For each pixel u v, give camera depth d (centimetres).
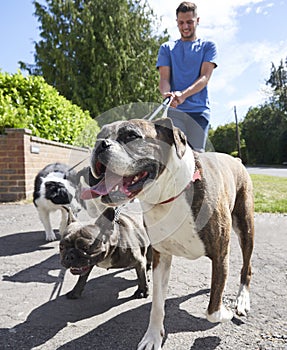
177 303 256
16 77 788
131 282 303
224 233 204
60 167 471
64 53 2153
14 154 679
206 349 196
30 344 203
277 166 3388
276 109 4203
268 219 573
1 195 684
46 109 834
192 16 304
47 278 309
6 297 269
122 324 227
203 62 304
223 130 4347
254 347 197
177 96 270
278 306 249
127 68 2159
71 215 273
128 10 2209
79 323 229
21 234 465
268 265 338
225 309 213
